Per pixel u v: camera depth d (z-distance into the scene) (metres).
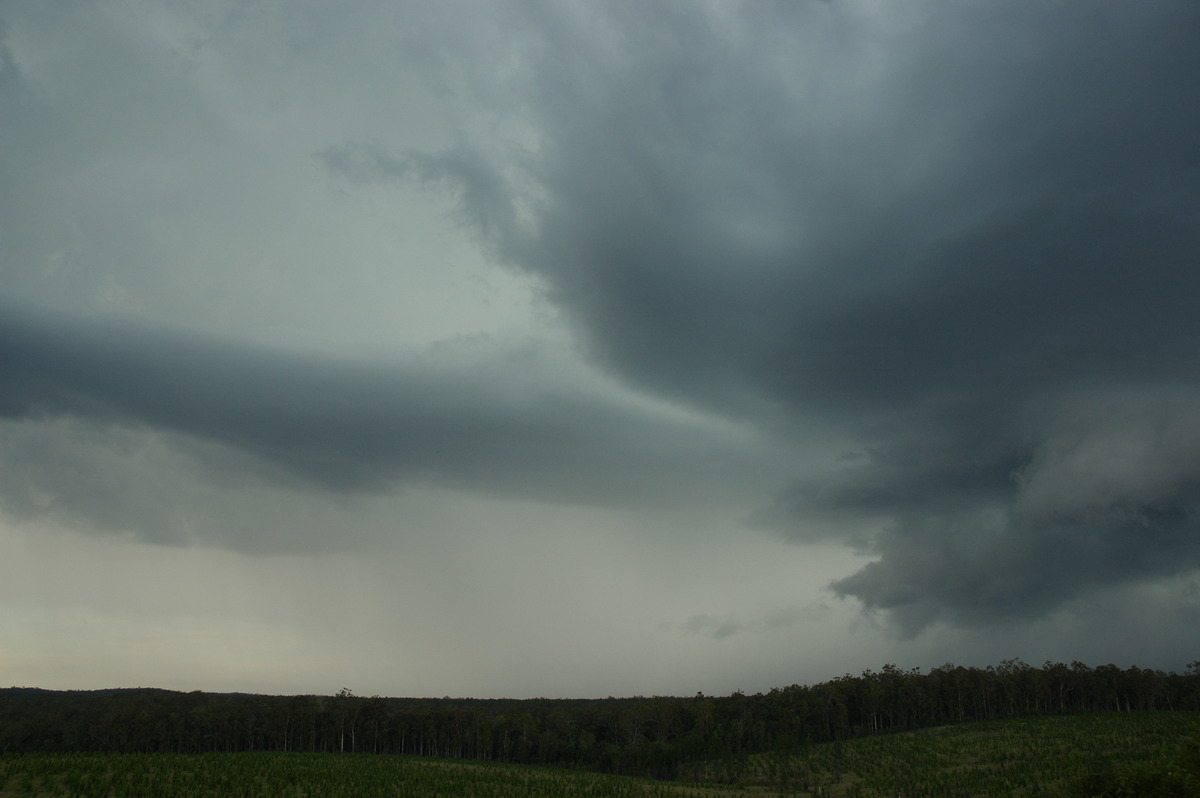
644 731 198.50
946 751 145.62
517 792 111.12
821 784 133.75
